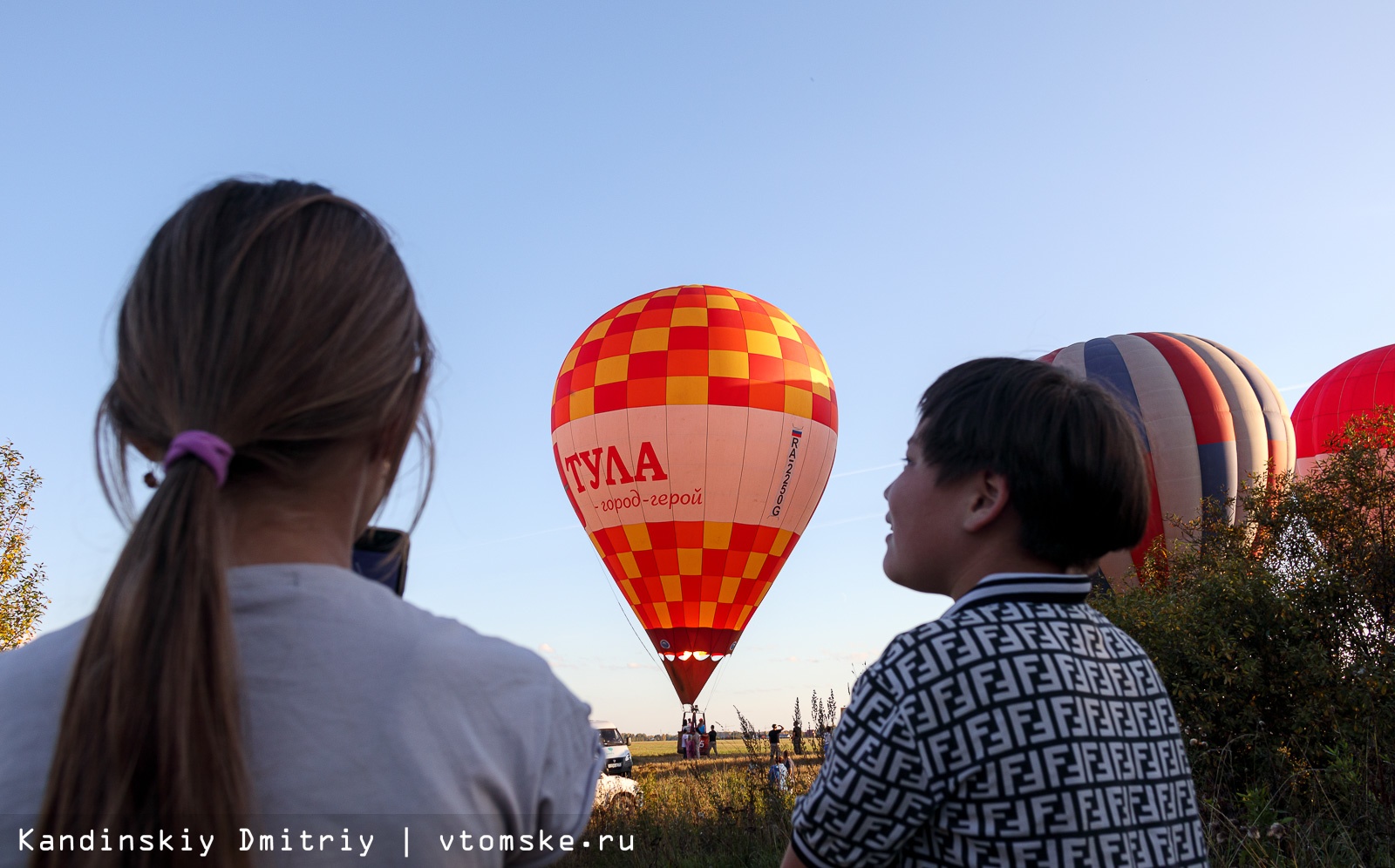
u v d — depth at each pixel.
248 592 0.78
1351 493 8.52
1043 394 1.34
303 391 0.80
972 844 1.14
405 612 0.85
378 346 0.86
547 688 0.87
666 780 7.69
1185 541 10.88
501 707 0.83
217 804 0.67
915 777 1.15
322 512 0.85
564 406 18.47
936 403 1.43
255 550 0.82
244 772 0.69
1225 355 18.56
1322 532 8.44
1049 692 1.16
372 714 0.77
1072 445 1.29
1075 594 1.31
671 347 17.59
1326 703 6.57
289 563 0.82
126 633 0.68
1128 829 1.16
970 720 1.14
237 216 0.86
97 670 0.69
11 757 0.75
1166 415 17.31
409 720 0.77
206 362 0.78
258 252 0.82
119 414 0.88
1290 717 6.63
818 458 18.08
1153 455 17.11
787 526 17.91
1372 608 7.56
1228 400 17.48
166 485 0.75
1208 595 7.30
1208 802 4.47
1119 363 18.14
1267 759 5.81
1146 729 1.25
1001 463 1.32
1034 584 1.28
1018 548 1.33
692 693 17.34
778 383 17.70
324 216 0.89
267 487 0.83
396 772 0.76
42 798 0.74
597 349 18.23
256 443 0.80
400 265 0.95
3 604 11.27
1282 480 9.34
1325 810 4.82
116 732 0.67
